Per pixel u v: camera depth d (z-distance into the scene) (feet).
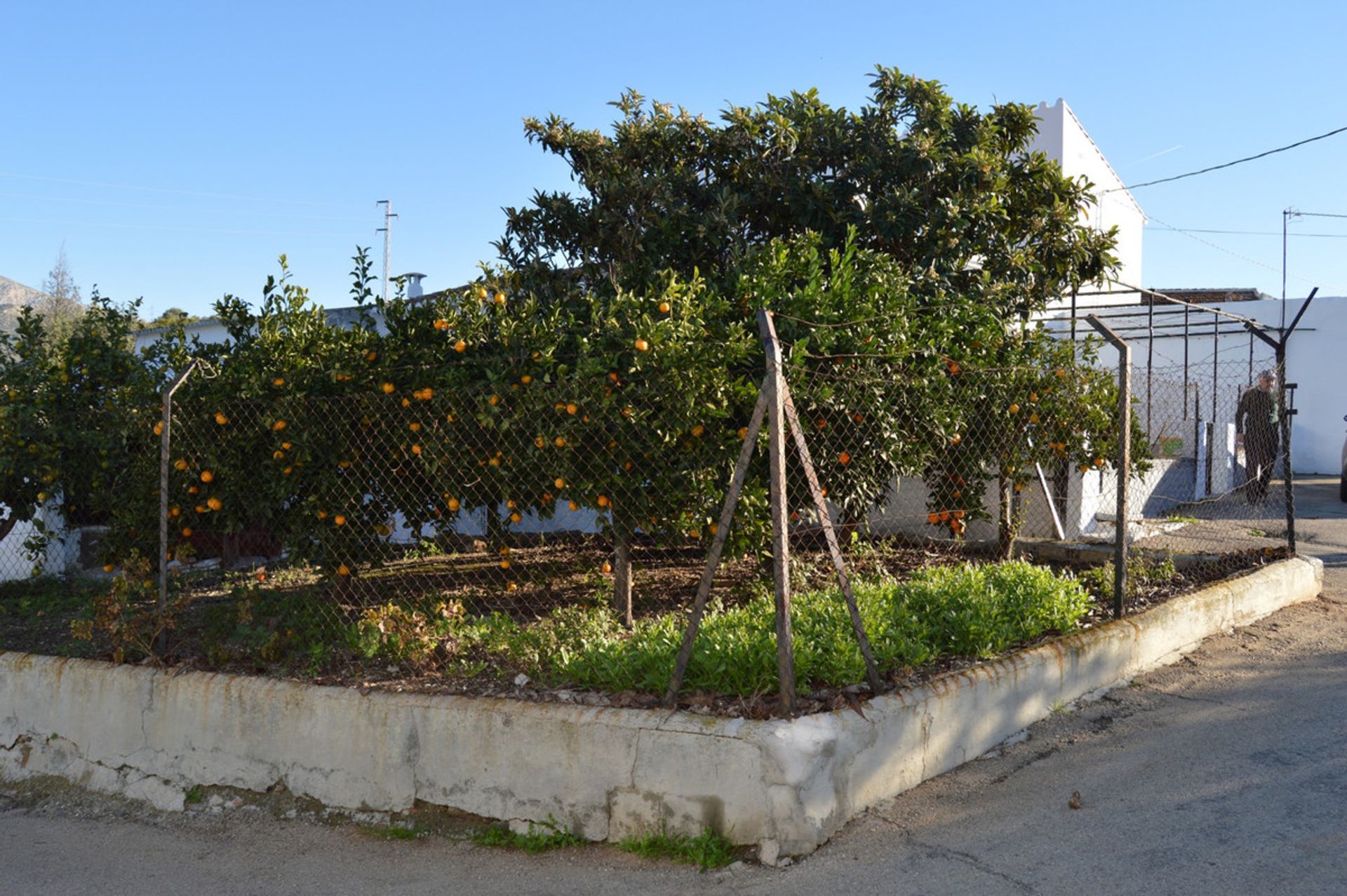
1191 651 19.36
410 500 19.45
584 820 13.17
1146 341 61.93
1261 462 37.17
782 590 12.77
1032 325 29.14
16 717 18.19
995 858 11.73
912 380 19.03
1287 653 18.90
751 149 26.96
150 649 17.37
